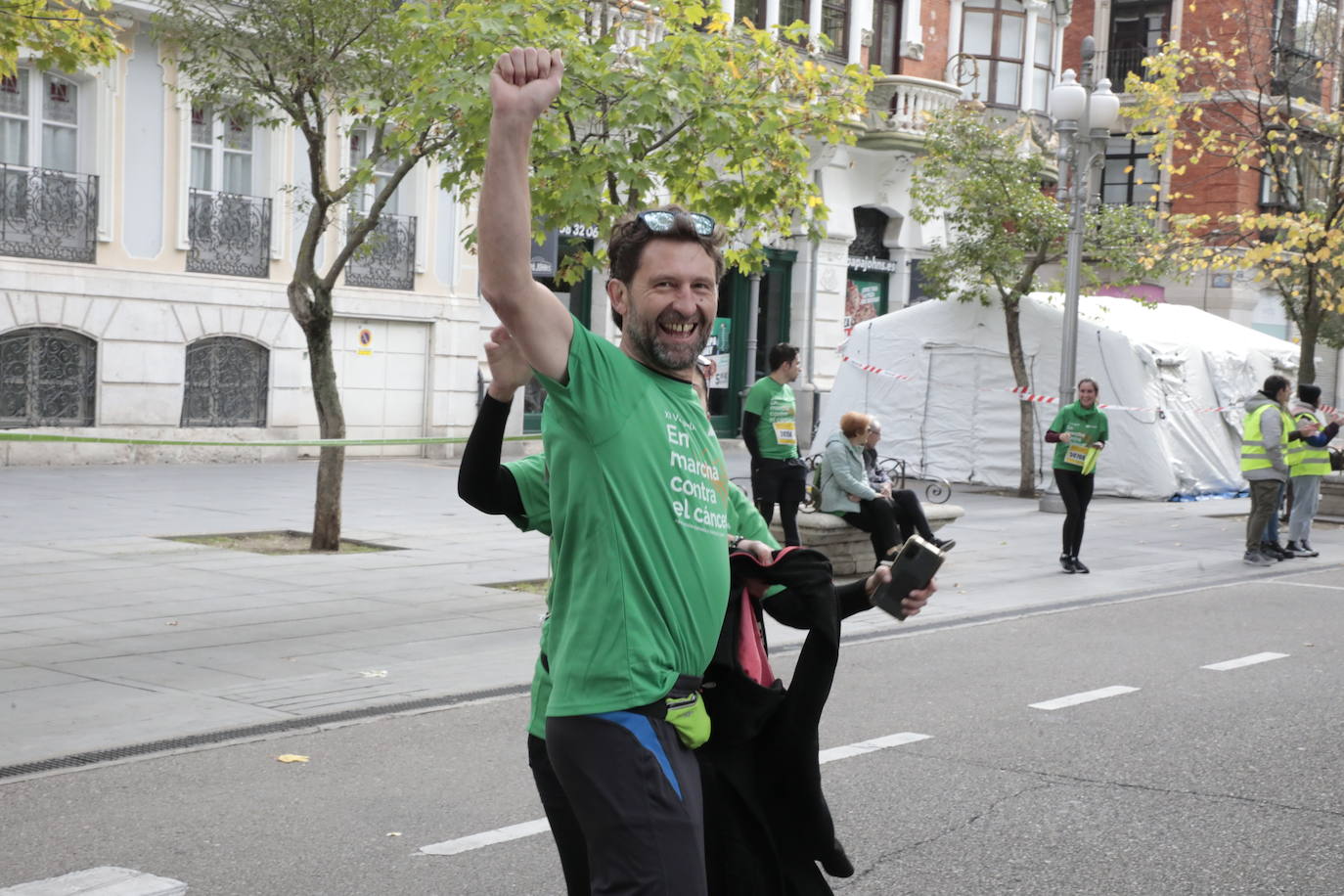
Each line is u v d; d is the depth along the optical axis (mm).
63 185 21141
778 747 3178
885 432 24250
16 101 20766
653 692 2924
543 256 26266
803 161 11195
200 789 5883
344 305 24219
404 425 25531
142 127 21922
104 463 21594
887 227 33062
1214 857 5277
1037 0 33281
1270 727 7410
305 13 11664
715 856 3170
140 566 11906
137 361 21906
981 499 21609
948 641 9953
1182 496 22125
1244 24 20859
